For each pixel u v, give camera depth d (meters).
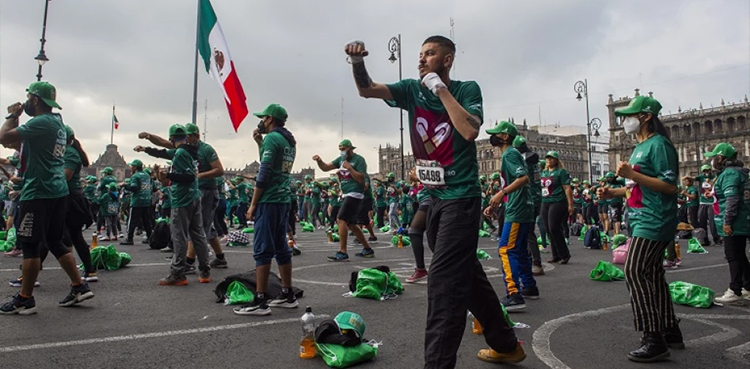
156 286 6.44
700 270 8.57
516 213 5.49
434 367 2.74
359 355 3.58
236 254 10.25
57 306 5.24
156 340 4.09
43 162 4.85
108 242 13.40
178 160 6.49
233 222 23.00
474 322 4.42
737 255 5.86
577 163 103.81
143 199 12.27
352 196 9.45
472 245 2.89
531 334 4.48
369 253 10.11
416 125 3.06
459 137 2.91
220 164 7.11
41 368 3.40
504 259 5.50
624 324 4.85
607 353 3.96
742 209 5.80
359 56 2.93
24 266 4.83
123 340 4.07
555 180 9.21
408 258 10.00
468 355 3.84
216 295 5.64
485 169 92.38
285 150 5.27
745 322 5.02
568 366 3.65
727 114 86.38
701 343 4.29
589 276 7.80
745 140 83.94
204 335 4.25
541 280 7.44
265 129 5.55
